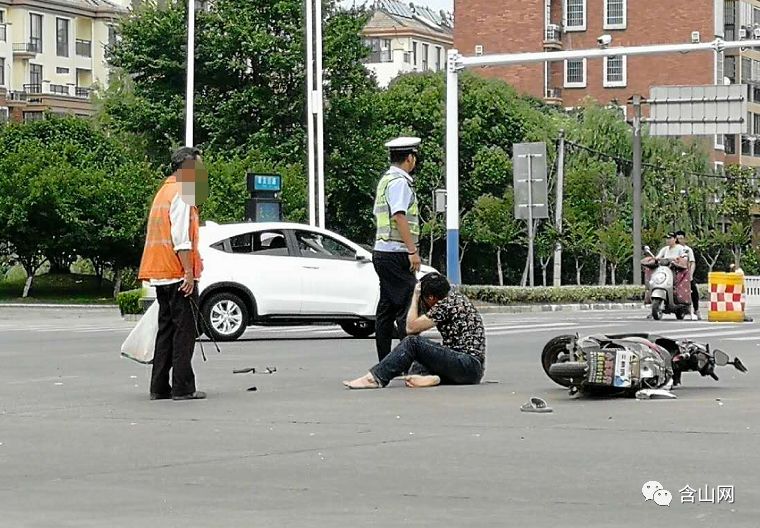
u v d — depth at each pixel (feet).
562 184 239.30
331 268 87.25
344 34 230.27
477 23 362.74
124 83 256.73
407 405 46.42
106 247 202.59
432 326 52.80
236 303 85.05
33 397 51.19
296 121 229.45
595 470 33.22
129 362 67.82
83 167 209.77
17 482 32.68
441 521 27.66
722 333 89.25
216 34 228.63
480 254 285.23
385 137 258.98
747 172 306.76
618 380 47.29
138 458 36.01
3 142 225.76
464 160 277.44
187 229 49.03
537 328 94.58
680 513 28.17
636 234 177.06
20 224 197.16
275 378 57.41
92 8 399.44
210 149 227.40
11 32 379.55
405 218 54.65
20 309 176.86
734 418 42.34
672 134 170.50
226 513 28.71
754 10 385.09
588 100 295.07
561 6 359.87
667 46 118.73
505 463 34.40
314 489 31.27
